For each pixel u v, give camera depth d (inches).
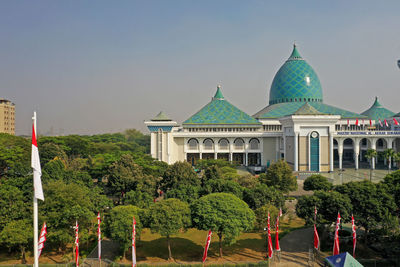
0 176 3368.6
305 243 2197.3
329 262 1663.4
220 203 1951.3
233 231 1863.9
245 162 5974.4
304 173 4704.7
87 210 2037.4
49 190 2100.1
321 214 2095.2
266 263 1800.0
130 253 2060.8
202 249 2127.2
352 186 2185.0
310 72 6648.6
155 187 3014.3
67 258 1966.0
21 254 2018.9
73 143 5152.6
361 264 1681.8
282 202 2596.0
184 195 2506.2
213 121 5964.6
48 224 1967.3
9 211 1968.5
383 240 2036.2
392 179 2429.9
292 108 6304.1
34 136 1279.5
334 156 6717.5
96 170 3489.2
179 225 1920.5
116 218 1946.4
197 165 4579.2
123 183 2925.7
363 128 6048.2
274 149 5925.2
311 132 4918.8
